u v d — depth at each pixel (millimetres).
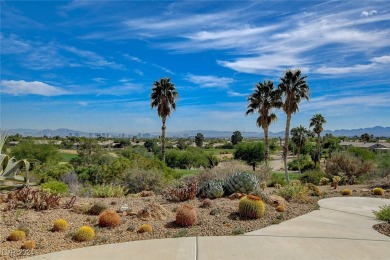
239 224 8219
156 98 36562
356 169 21734
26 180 10383
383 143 86938
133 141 110250
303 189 12609
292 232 7613
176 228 7820
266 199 10695
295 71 30516
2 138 10680
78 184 19109
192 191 11328
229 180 12281
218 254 6090
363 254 6117
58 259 5762
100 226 7816
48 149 34688
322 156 71312
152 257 5918
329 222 8734
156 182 17656
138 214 8602
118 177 20438
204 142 131250
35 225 7703
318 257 5957
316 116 60719
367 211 10328
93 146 34719
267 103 33906
